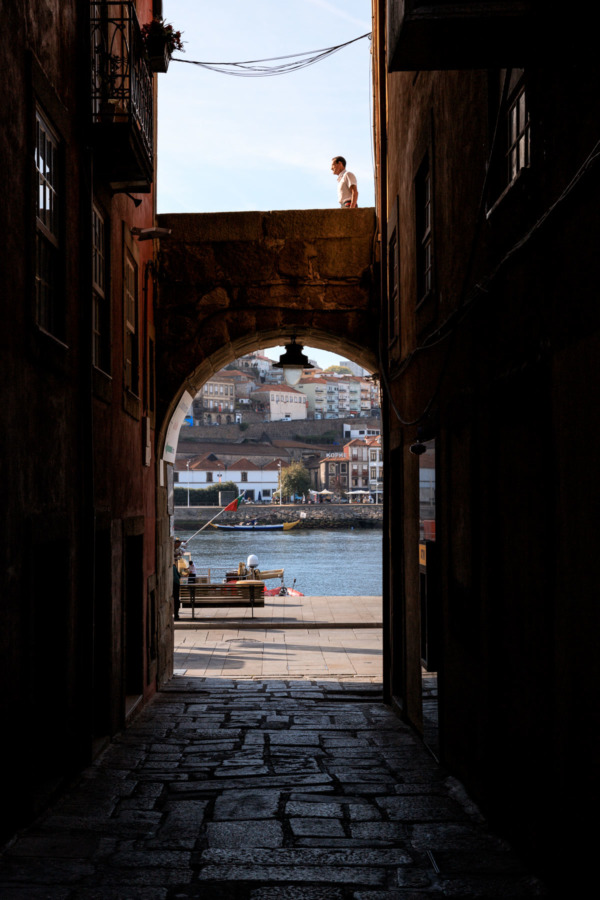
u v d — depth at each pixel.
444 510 7.63
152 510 12.76
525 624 4.94
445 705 7.52
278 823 5.60
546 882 4.41
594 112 3.76
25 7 5.91
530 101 4.73
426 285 9.17
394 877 4.53
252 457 163.00
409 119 9.75
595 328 3.74
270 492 158.12
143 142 8.48
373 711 11.10
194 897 4.20
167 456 14.40
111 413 9.29
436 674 8.00
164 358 13.79
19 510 5.68
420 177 9.31
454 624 7.16
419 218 9.30
